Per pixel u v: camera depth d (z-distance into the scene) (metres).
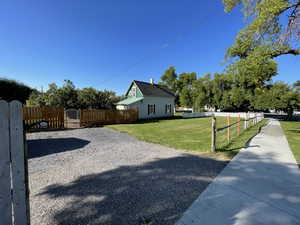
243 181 2.99
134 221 1.93
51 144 6.11
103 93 19.55
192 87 39.16
